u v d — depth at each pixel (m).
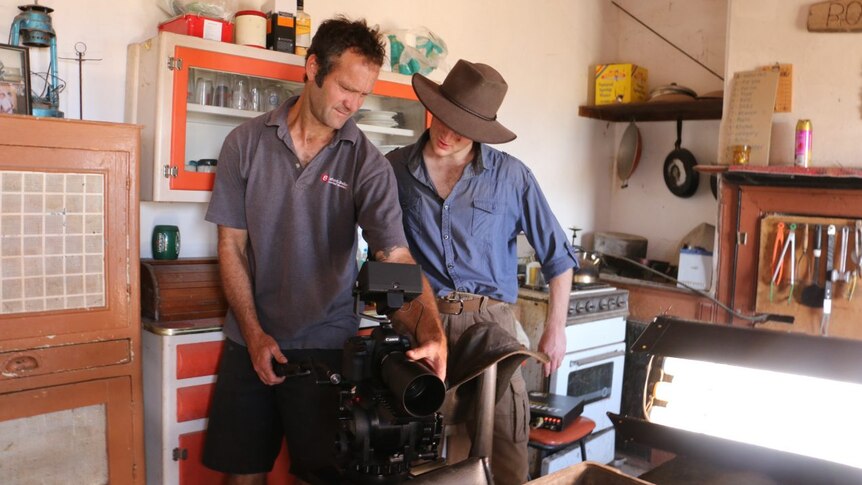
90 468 2.04
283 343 1.97
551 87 4.10
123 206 2.04
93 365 2.02
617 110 4.21
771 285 3.26
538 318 3.17
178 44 2.31
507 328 2.21
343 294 2.00
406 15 3.35
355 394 1.30
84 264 1.99
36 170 1.89
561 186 4.24
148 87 2.39
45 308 1.93
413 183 2.20
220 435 2.06
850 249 3.05
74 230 1.96
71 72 2.42
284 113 1.96
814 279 3.13
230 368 2.05
